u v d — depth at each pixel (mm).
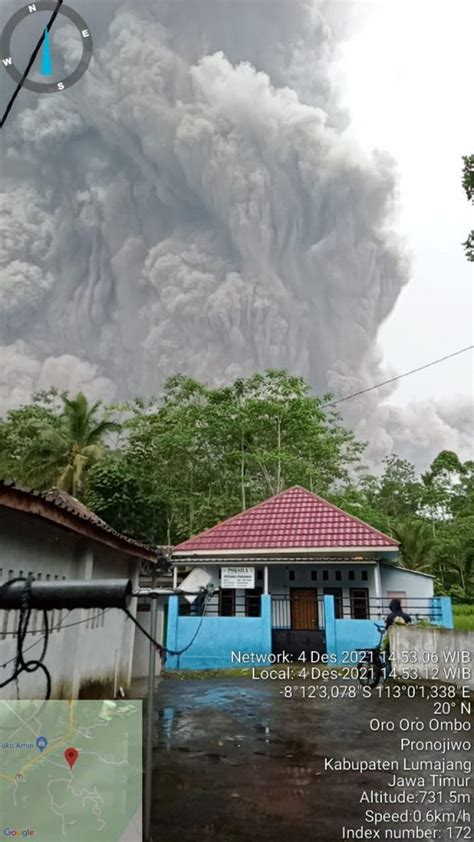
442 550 36375
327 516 19000
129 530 23594
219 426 33469
